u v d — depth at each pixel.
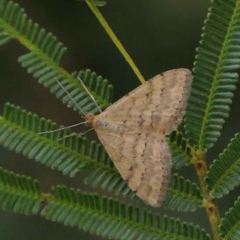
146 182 0.07
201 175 0.08
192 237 0.07
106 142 0.07
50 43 0.07
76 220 0.07
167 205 0.08
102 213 0.07
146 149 0.07
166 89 0.07
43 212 0.07
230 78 0.07
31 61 0.07
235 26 0.07
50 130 0.07
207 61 0.07
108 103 0.08
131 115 0.08
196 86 0.08
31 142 0.07
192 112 0.08
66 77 0.07
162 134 0.07
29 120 0.07
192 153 0.08
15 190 0.07
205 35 0.07
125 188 0.08
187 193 0.08
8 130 0.07
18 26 0.07
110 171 0.08
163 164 0.07
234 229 0.08
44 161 0.07
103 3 0.07
